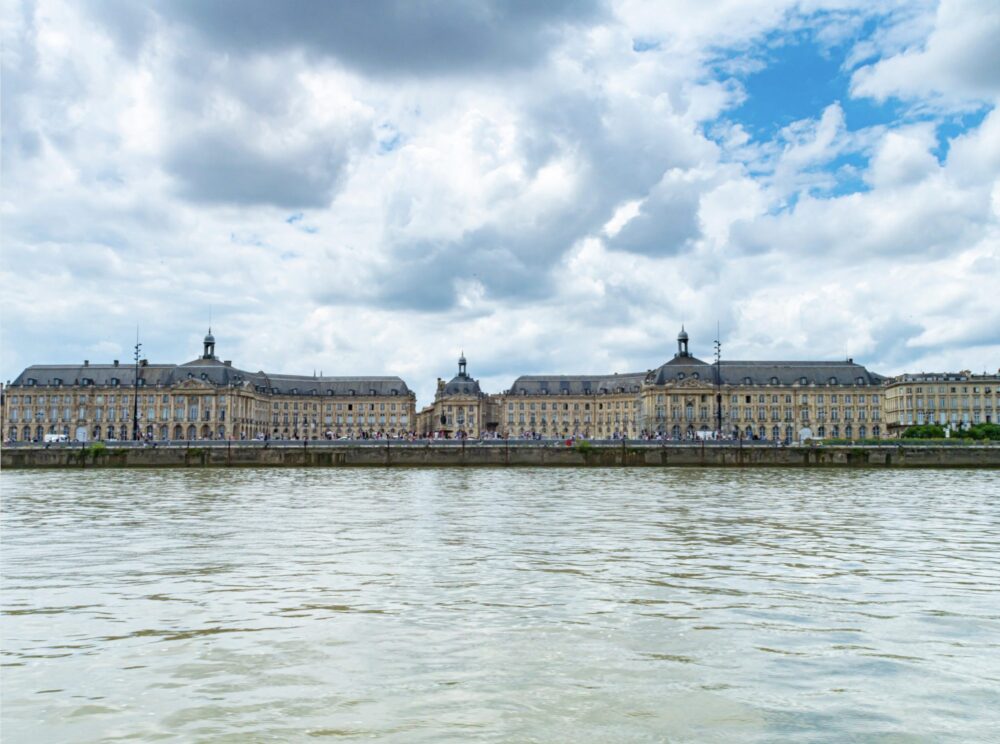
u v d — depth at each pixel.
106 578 26.62
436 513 47.66
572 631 20.11
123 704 15.34
